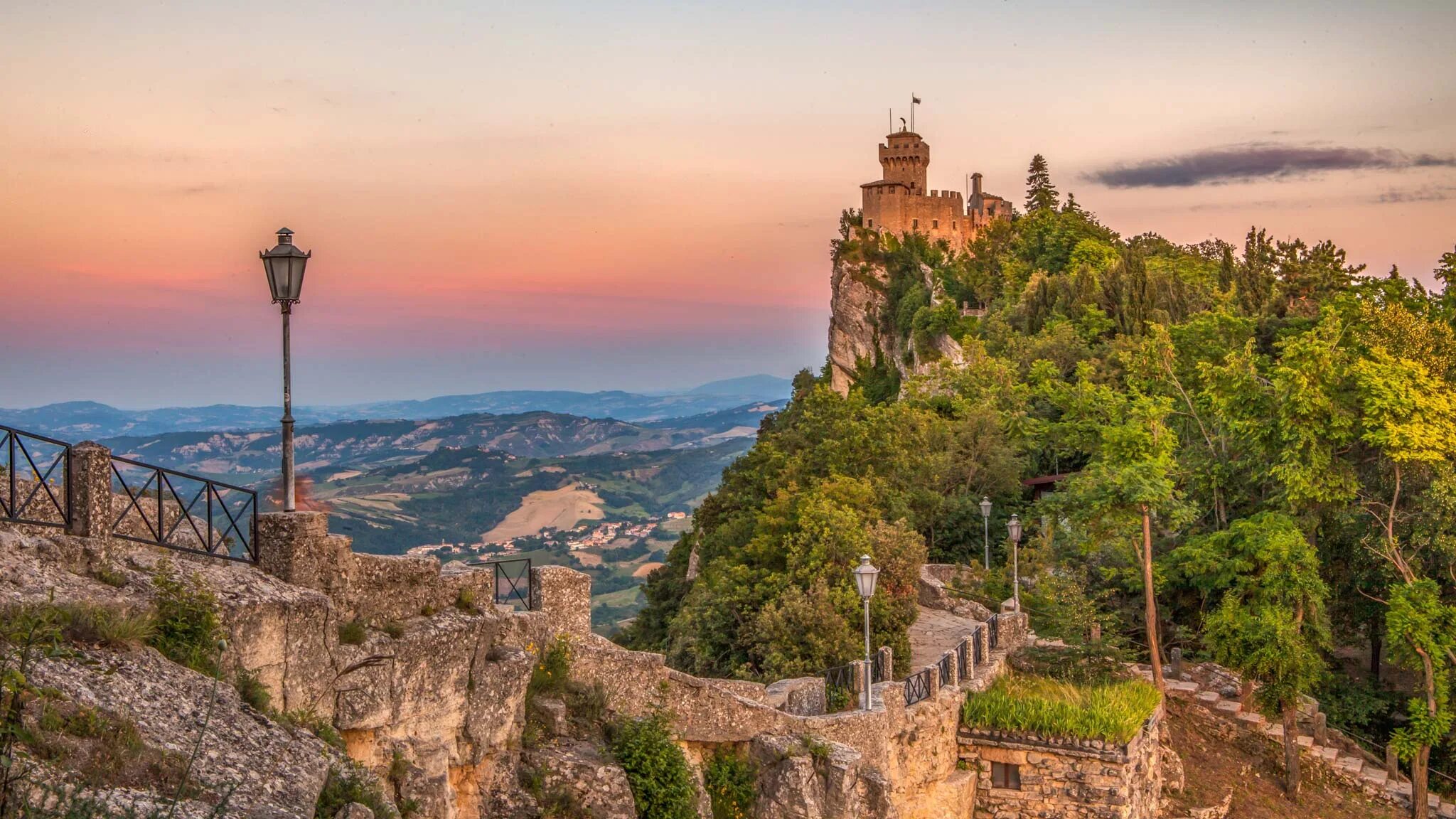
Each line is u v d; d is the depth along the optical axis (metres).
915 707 27.16
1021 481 62.41
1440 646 40.19
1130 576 47.12
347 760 12.72
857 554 39.44
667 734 18.88
